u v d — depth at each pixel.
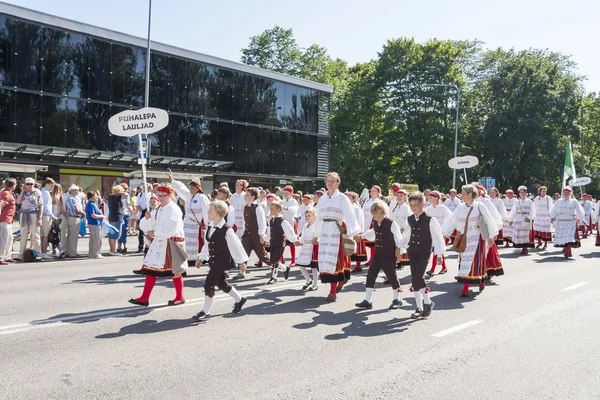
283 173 36.94
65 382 4.76
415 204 7.69
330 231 8.68
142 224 7.88
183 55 30.89
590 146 71.62
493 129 50.94
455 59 51.56
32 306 7.98
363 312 7.91
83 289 9.51
